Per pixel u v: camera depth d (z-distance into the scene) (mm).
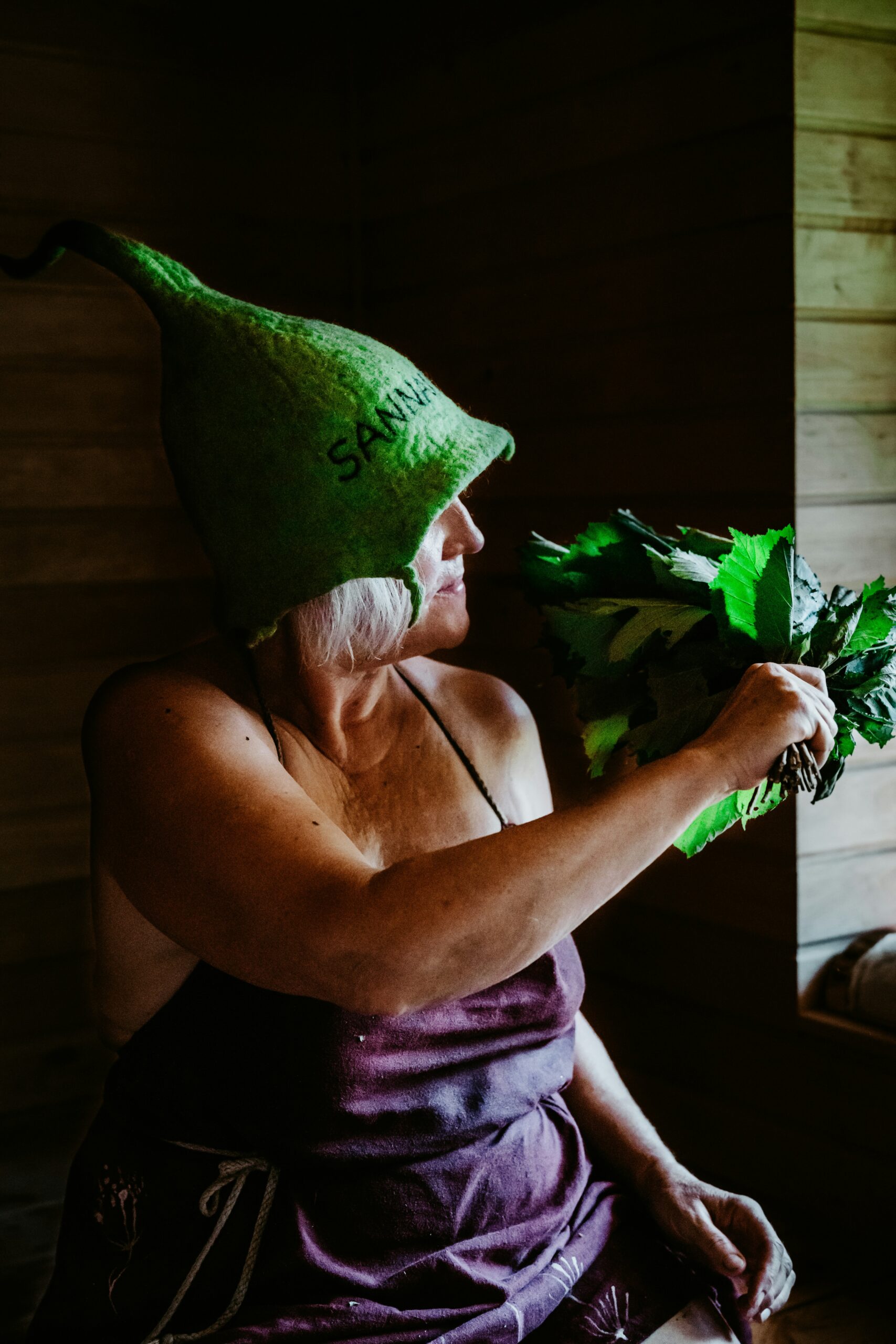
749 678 908
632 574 1083
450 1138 985
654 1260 1068
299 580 907
